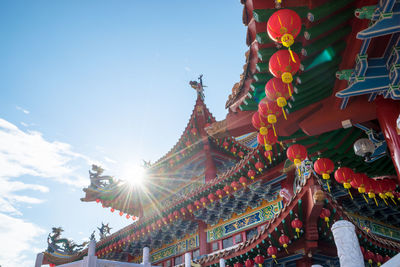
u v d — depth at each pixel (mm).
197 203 21562
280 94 7242
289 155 9766
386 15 6242
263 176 19031
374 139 9836
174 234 24047
